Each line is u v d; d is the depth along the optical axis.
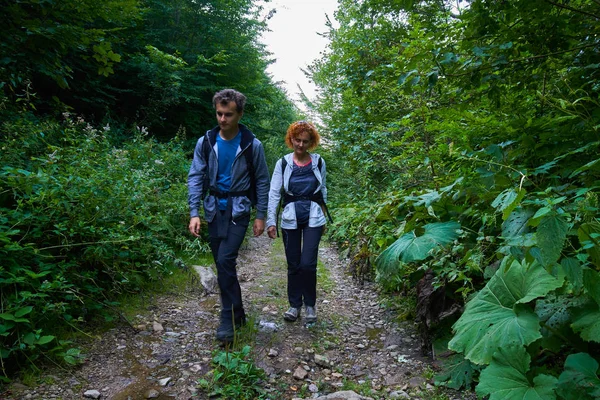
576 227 1.68
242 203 2.75
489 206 2.34
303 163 3.22
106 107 8.50
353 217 4.91
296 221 3.15
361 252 4.00
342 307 3.57
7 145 3.62
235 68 12.32
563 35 2.38
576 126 2.21
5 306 2.22
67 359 2.19
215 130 2.85
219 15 11.62
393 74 2.70
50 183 2.91
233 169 2.74
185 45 11.61
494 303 2.07
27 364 2.16
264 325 3.00
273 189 3.19
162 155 6.41
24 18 3.70
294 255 3.19
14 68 4.08
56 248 2.88
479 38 2.43
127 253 3.16
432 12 3.97
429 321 2.59
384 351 2.71
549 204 1.42
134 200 3.65
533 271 1.98
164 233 4.33
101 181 3.30
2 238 2.29
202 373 2.29
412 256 2.05
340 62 6.07
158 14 10.91
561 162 2.22
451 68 2.47
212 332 2.85
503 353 1.77
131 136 8.14
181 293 3.53
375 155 5.60
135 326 2.80
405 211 3.06
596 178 2.03
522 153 2.32
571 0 2.52
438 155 2.99
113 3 4.42
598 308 1.73
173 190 5.23
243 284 4.08
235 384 2.13
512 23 2.49
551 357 2.05
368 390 2.21
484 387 1.71
